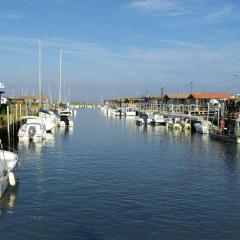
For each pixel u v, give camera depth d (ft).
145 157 143.33
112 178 104.42
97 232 65.21
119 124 331.77
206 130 241.76
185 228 67.67
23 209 76.18
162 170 118.01
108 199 83.82
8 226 67.41
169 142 196.24
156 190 92.48
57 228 66.80
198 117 273.75
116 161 132.57
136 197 85.87
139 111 439.22
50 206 78.28
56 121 276.00
